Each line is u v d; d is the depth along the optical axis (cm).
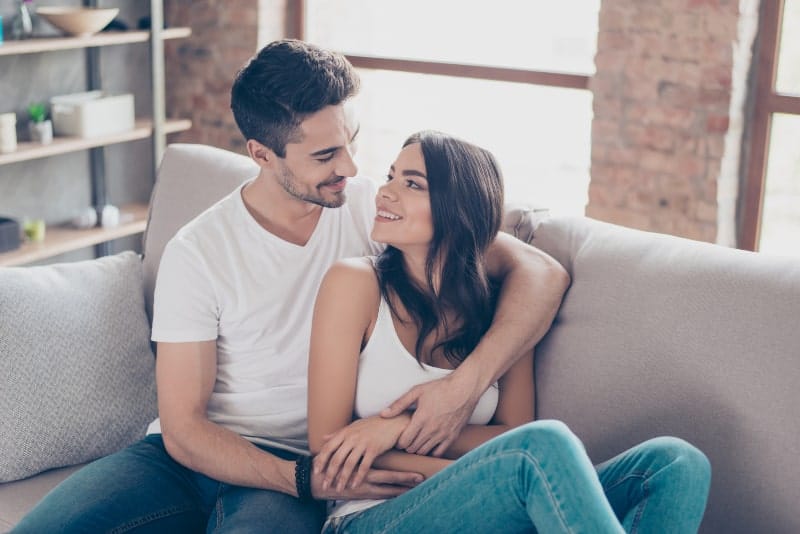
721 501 172
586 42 382
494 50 404
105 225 405
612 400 183
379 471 172
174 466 185
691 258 186
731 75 335
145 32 405
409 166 181
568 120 394
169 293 182
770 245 354
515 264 192
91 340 207
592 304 190
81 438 202
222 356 190
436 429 175
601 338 187
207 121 461
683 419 176
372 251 201
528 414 190
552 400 190
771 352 171
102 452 205
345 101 189
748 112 346
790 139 342
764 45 338
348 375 178
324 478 172
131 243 459
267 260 190
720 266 183
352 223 200
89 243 389
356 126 193
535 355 195
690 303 180
